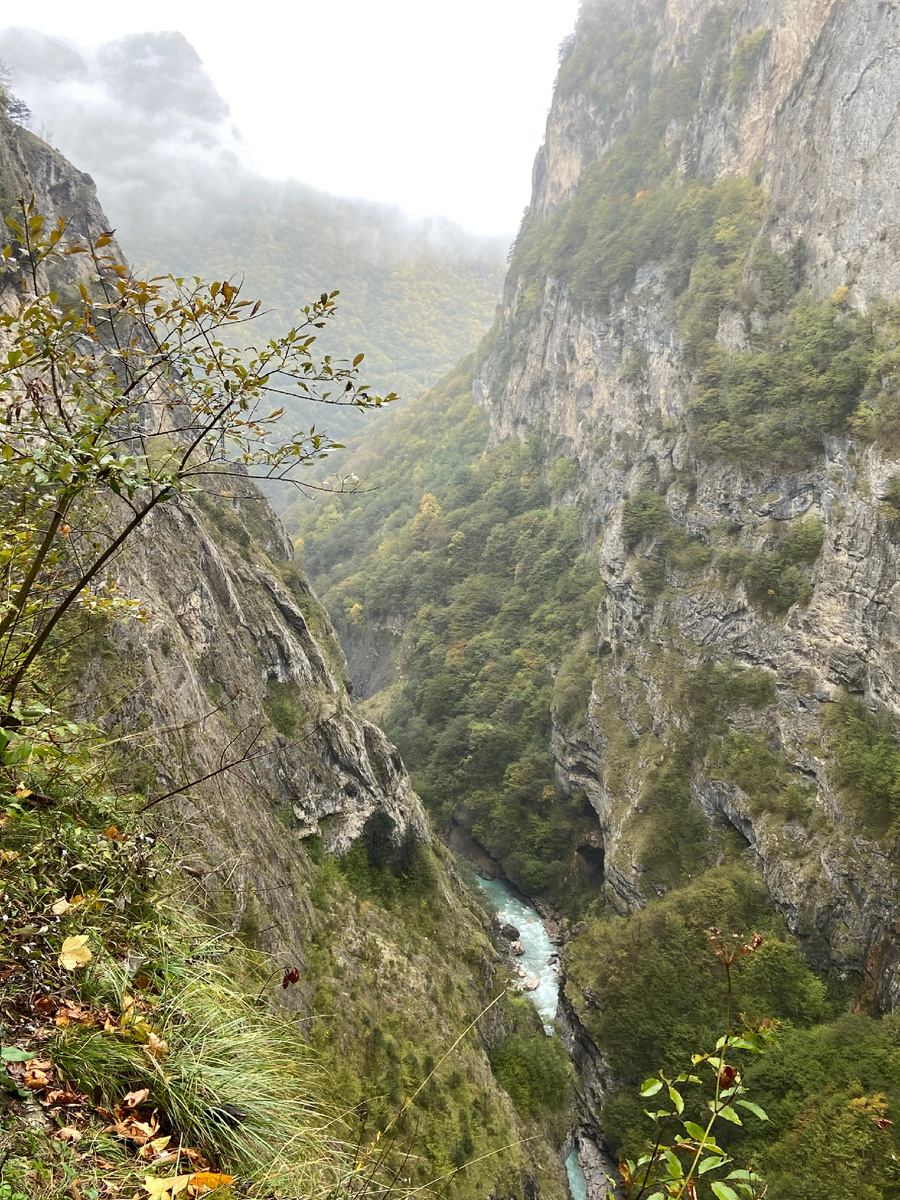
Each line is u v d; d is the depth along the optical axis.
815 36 73.44
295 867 23.80
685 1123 3.86
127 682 14.51
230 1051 5.29
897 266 56.28
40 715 5.05
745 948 4.20
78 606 6.77
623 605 68.25
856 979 42.31
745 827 51.47
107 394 4.82
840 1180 29.80
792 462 57.62
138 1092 4.32
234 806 18.84
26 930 4.68
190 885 7.18
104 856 5.75
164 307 5.06
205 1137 4.53
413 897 32.47
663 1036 40.34
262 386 5.41
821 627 51.78
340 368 5.41
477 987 32.28
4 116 26.66
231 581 29.95
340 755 31.08
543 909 64.00
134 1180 3.78
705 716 57.12
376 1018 21.19
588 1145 39.16
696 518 64.06
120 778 11.14
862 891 43.00
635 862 54.84
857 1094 33.41
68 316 4.72
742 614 57.69
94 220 43.91
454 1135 18.97
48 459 4.55
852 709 48.62
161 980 5.46
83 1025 4.48
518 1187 20.58
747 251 75.44
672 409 76.44
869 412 52.50
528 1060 33.06
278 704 29.28
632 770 60.62
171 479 4.96
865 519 49.84
